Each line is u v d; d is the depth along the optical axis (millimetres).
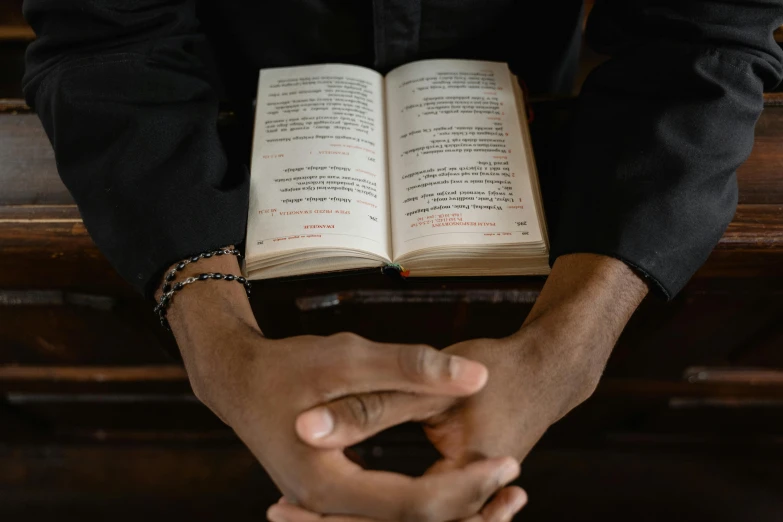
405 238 630
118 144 613
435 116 689
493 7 705
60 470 1167
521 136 682
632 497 1111
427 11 697
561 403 580
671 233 591
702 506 1098
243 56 756
